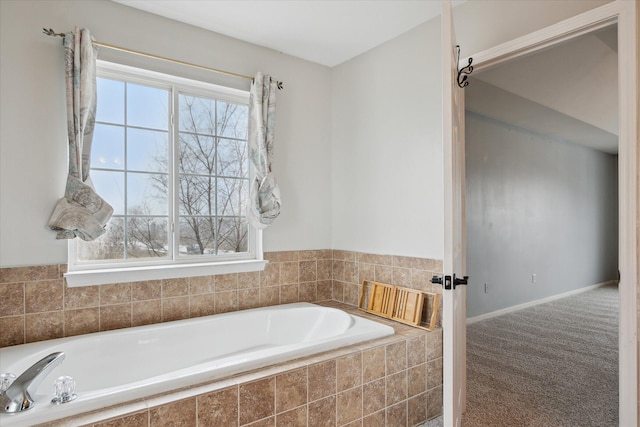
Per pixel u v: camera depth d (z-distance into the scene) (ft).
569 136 19.07
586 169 21.76
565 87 11.99
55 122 7.00
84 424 4.21
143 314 7.80
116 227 7.93
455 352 5.77
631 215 5.41
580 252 21.25
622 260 5.49
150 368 7.29
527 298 17.49
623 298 5.47
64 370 6.33
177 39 8.39
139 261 8.13
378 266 9.49
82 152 6.98
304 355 6.23
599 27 5.90
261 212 9.17
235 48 9.24
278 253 9.86
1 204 6.53
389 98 9.33
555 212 19.36
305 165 10.44
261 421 5.43
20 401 4.26
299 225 10.30
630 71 5.43
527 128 17.40
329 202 10.94
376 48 9.68
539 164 18.33
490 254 15.62
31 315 6.69
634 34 5.40
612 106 13.97
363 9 7.96
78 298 7.13
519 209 17.17
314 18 8.34
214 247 9.23
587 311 16.60
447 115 5.49
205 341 7.98
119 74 8.00
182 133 8.81
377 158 9.62
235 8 7.90
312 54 10.17
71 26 7.16
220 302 8.83
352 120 10.37
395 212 9.14
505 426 7.18
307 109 10.51
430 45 8.40
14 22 6.65
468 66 7.30
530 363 10.38
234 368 5.50
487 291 15.51
